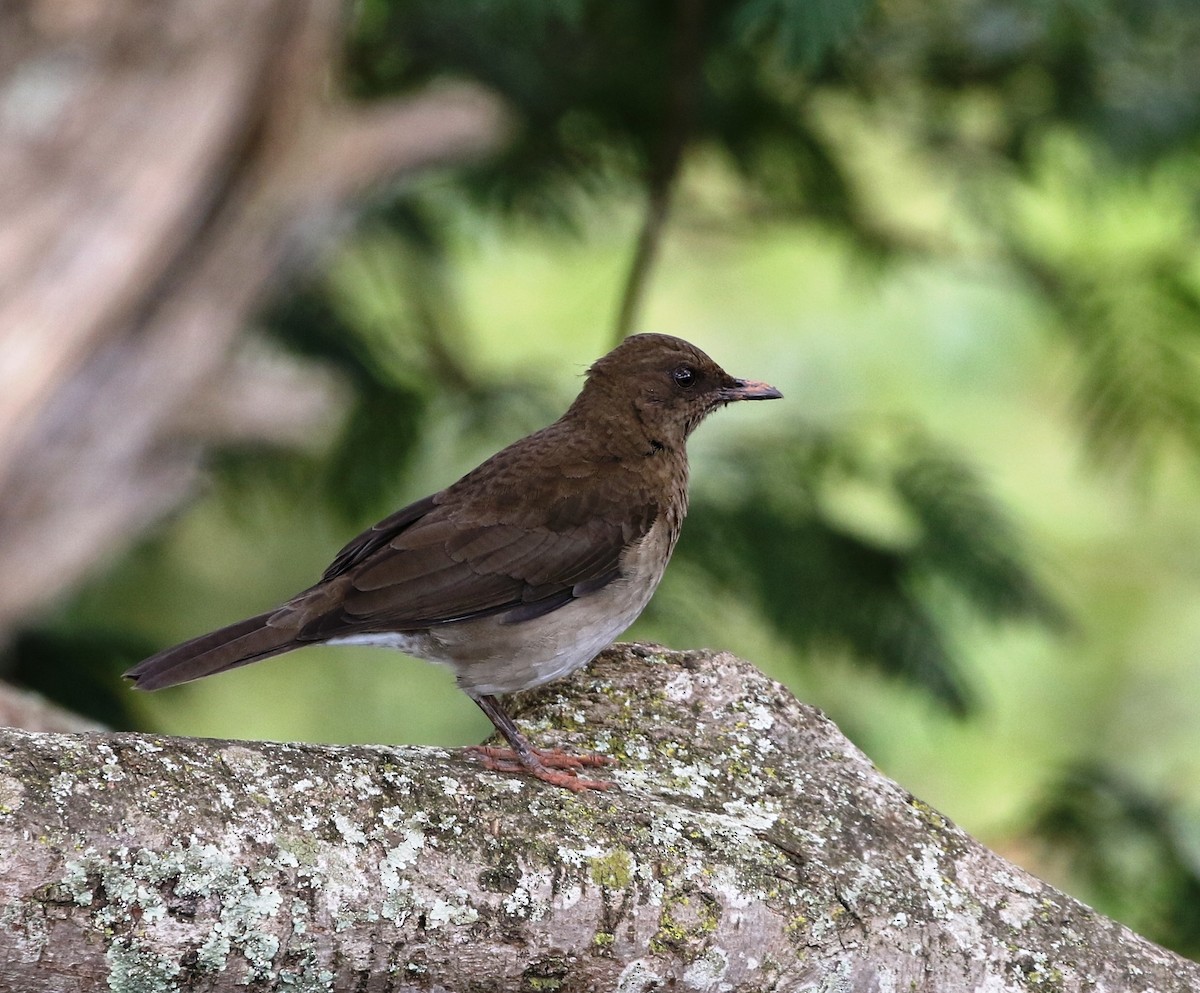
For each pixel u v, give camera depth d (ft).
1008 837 40.04
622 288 53.21
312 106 37.14
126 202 35.88
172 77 35.83
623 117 44.91
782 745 25.32
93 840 17.38
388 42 43.16
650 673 27.17
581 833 20.42
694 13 41.39
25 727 32.76
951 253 47.83
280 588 51.83
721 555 42.19
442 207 47.50
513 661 26.94
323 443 44.55
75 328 35.83
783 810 23.71
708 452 44.50
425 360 46.37
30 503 36.50
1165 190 47.03
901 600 42.47
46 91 35.60
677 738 25.43
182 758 18.65
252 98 36.50
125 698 41.32
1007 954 22.12
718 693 26.50
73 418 36.47
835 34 34.32
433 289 49.03
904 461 45.11
